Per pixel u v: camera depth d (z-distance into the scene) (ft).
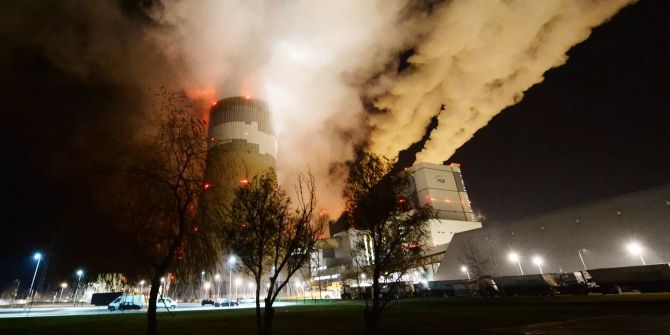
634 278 151.74
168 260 53.26
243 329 89.56
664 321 66.44
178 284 62.49
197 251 60.64
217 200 62.90
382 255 71.72
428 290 228.84
